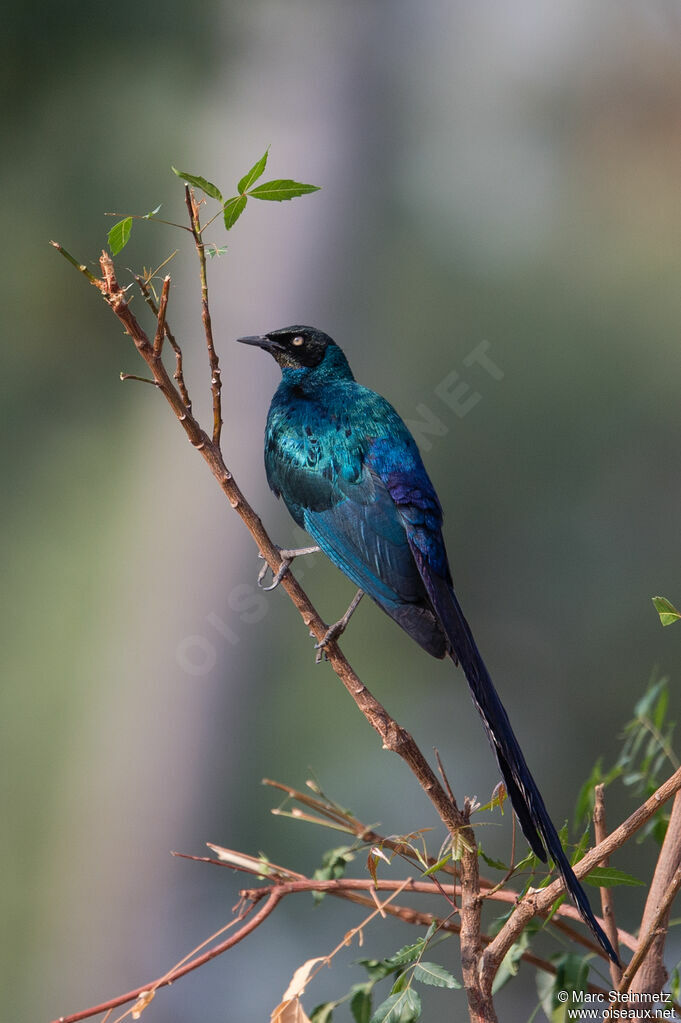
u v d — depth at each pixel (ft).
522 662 49.21
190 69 55.06
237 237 52.80
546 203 56.95
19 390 51.80
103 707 47.37
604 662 48.80
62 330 52.90
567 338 52.49
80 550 49.08
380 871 21.42
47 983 44.50
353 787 43.70
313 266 53.26
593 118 59.72
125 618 48.26
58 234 53.26
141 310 52.06
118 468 50.72
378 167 56.29
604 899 12.53
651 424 51.03
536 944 32.17
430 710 45.70
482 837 42.04
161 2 54.90
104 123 54.19
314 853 42.60
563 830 12.03
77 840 46.06
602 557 49.88
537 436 50.98
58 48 54.29
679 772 10.89
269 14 56.03
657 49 59.77
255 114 54.95
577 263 54.80
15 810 46.62
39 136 53.88
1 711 46.91
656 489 50.55
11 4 53.88
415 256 54.54
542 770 47.62
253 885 44.50
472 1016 10.77
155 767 46.19
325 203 54.65
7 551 49.29
